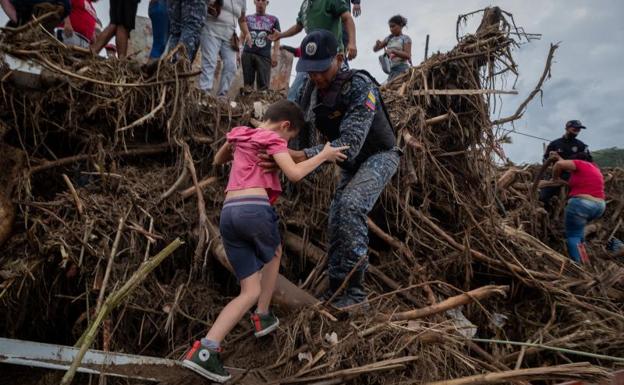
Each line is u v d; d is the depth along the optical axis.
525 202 5.86
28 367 2.41
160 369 2.31
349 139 2.76
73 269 2.75
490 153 4.60
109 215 2.99
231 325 2.31
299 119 2.65
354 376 2.33
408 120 4.20
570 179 5.85
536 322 3.71
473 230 4.29
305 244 3.67
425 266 3.84
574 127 6.68
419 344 2.60
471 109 4.57
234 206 2.40
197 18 4.50
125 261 2.89
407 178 4.07
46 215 2.91
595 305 3.92
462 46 4.61
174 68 3.79
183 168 3.61
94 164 3.33
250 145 2.49
